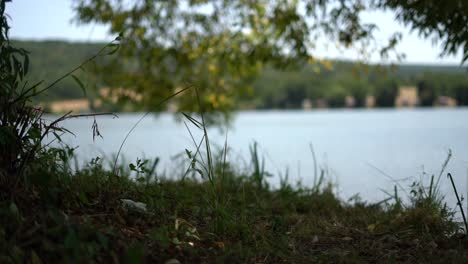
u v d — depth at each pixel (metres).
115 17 6.34
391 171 6.44
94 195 2.91
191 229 2.72
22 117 2.57
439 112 32.22
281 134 17.02
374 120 26.31
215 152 7.18
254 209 3.64
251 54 6.24
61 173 2.82
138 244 2.26
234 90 7.81
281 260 2.61
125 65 7.02
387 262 2.56
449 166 5.71
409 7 3.61
